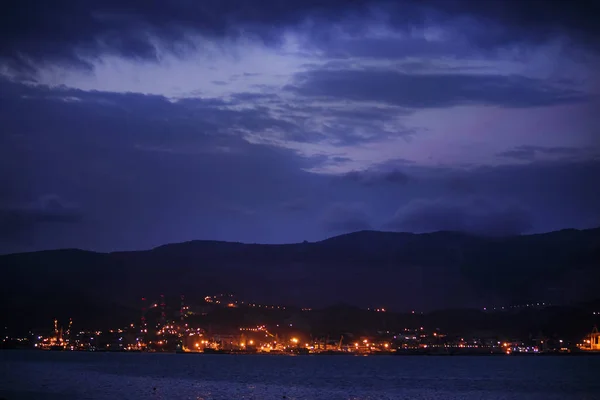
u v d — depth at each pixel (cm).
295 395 13100
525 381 17862
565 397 12988
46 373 18300
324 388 14875
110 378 16750
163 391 13162
